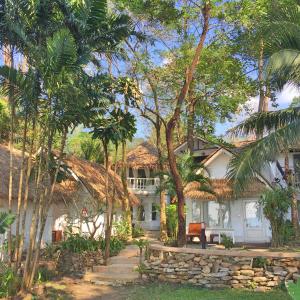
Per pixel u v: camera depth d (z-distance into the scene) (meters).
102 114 13.97
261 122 14.92
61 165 14.38
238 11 18.62
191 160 19.97
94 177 23.72
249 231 22.81
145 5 18.69
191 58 19.61
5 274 11.50
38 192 12.43
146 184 35.12
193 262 13.07
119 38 12.78
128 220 25.27
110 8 18.59
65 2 11.48
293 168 25.05
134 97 16.59
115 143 15.95
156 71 21.19
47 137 12.63
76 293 12.37
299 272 11.85
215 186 22.84
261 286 11.99
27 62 12.06
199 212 23.92
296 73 13.67
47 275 13.90
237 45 20.27
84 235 18.58
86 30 11.98
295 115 14.43
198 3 18.34
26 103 11.88
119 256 16.41
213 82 21.09
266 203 18.12
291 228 19.22
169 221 25.95
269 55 13.97
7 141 22.97
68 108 11.66
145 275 13.70
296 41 13.47
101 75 12.75
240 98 21.27
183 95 17.67
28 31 11.84
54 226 21.67
